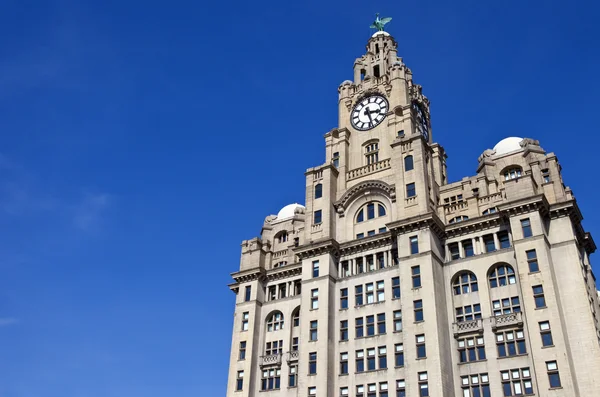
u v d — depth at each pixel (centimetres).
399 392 5472
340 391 5825
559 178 5944
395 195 6500
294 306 6738
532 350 4972
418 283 5731
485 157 6700
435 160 6981
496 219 5794
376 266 6341
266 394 6362
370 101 7738
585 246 5953
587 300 5072
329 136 7644
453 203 6378
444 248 6097
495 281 5616
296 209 7769
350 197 6900
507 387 5053
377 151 7244
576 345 4941
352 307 6222
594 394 4688
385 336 5831
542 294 5156
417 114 7631
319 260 6569
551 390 4738
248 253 7381
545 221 5631
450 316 5659
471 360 5344
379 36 8744
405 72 7906
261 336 6812
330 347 6022
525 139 6600
